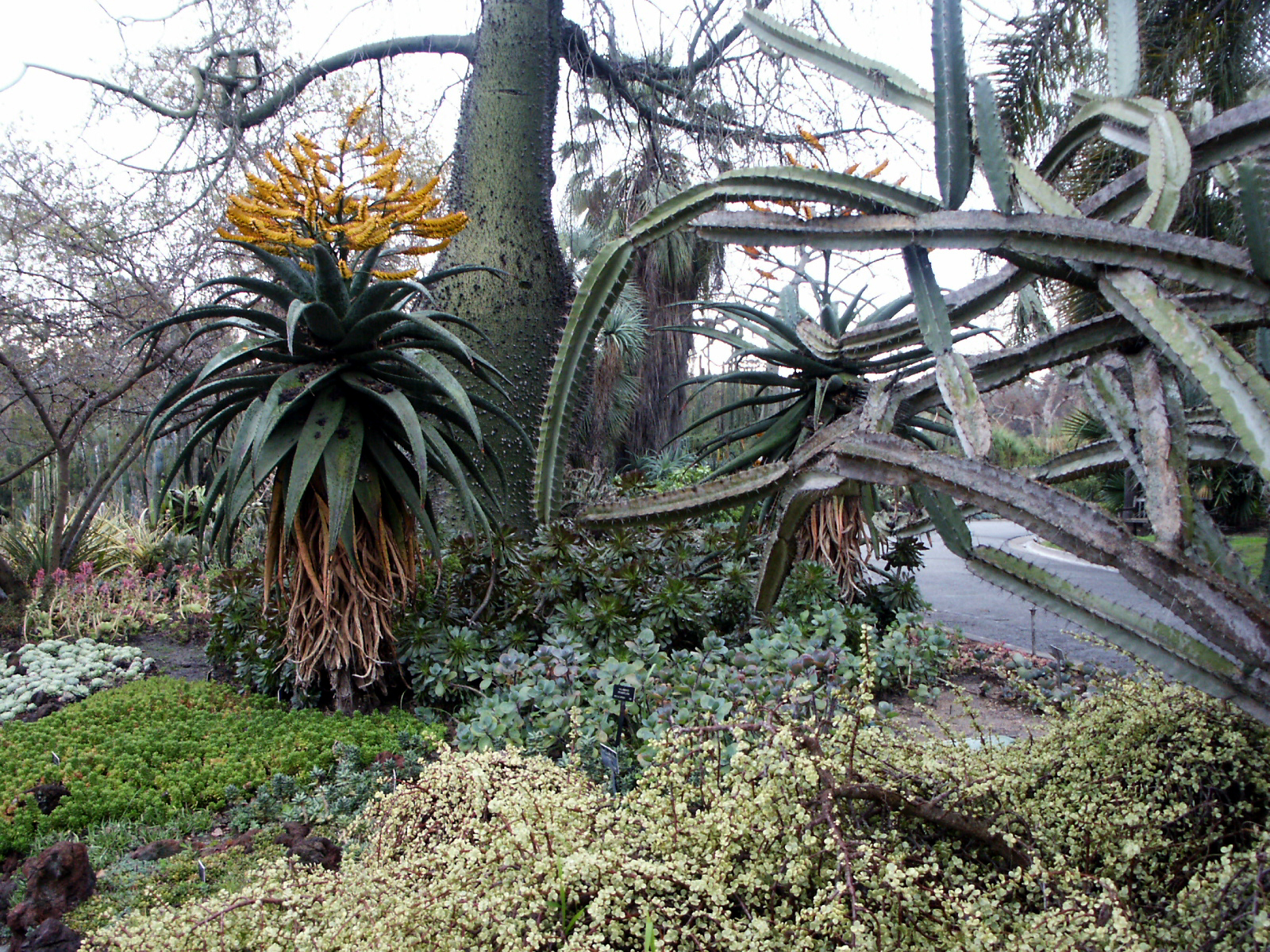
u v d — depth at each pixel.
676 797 1.63
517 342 5.99
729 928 1.30
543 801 1.64
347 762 3.02
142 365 6.88
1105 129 1.80
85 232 7.07
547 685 3.14
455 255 6.12
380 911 1.43
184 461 3.64
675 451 15.63
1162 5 4.43
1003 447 15.81
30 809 2.72
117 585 6.69
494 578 4.40
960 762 1.69
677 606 4.24
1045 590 1.47
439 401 3.89
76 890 2.14
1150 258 1.37
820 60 1.86
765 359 4.74
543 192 6.22
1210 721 1.65
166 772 3.08
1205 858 1.51
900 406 1.72
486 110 6.13
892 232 1.53
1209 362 1.29
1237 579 1.51
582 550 4.78
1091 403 1.57
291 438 3.45
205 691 4.19
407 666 4.05
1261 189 1.24
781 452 4.91
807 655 3.18
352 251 3.72
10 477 7.39
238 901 1.45
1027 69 4.63
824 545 4.88
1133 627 1.40
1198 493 9.38
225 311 3.36
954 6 1.46
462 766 1.91
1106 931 1.16
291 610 3.65
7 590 6.70
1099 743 1.71
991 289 1.66
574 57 7.22
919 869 1.29
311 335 3.52
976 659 4.81
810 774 1.45
